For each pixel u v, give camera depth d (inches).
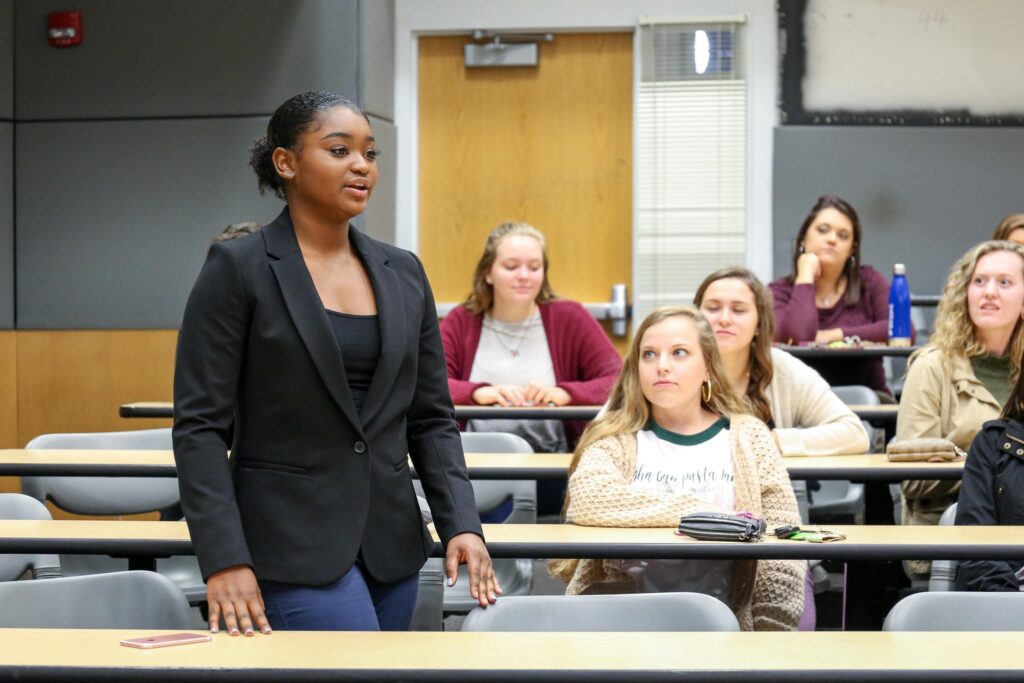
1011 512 101.3
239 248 71.6
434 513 77.0
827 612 153.9
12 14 211.0
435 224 253.4
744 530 88.7
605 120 249.9
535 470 110.5
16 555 101.3
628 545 87.3
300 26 205.6
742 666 61.4
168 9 207.6
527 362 159.0
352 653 63.3
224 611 67.1
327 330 71.1
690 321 104.8
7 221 211.6
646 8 245.4
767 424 129.7
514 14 247.6
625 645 66.0
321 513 70.7
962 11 241.8
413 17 248.7
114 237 210.4
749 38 243.9
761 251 245.4
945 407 131.0
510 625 75.1
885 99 243.3
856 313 201.8
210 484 68.7
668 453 103.8
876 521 133.4
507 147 251.8
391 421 73.4
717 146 245.9
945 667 61.3
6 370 212.1
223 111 207.0
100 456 120.0
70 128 210.4
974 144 242.5
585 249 251.6
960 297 130.9
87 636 66.8
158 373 210.2
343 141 73.0
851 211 200.1
